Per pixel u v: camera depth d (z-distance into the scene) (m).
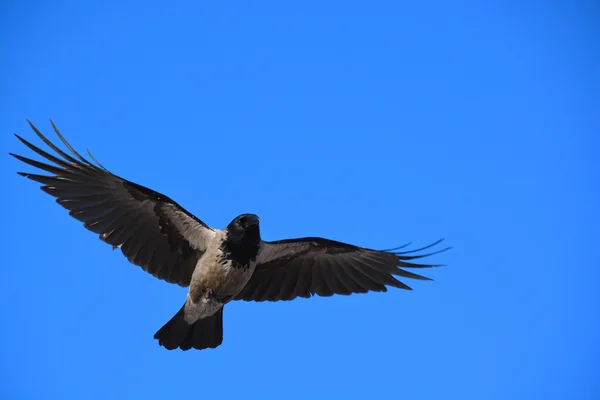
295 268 16.23
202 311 14.79
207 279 14.50
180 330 14.66
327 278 16.42
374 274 16.55
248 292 15.96
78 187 14.27
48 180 14.01
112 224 14.52
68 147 13.92
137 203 14.65
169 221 14.79
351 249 16.16
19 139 13.66
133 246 14.70
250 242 14.58
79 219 14.22
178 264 14.95
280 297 16.12
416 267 16.03
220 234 14.70
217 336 14.82
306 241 15.87
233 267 14.52
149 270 14.81
